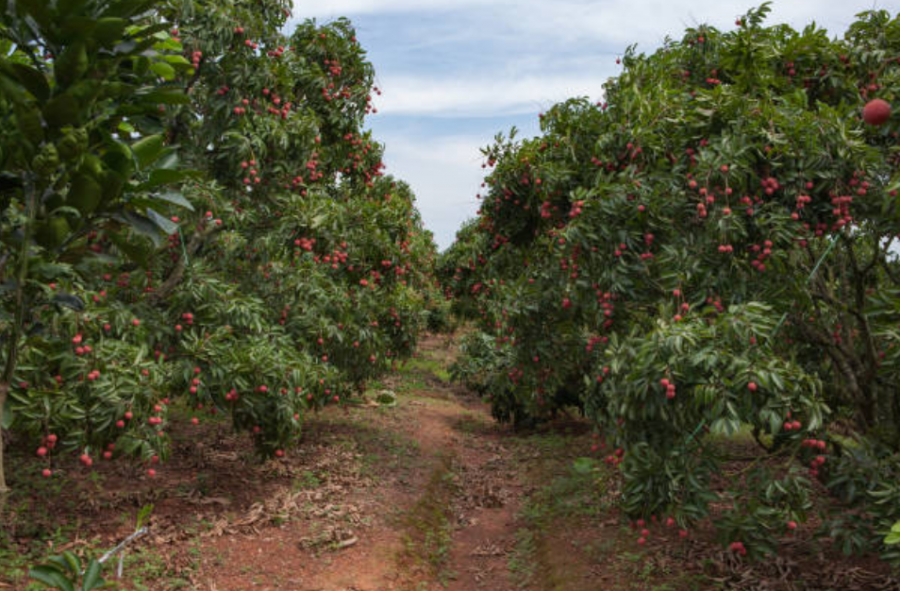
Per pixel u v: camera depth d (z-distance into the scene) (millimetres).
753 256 5320
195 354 6840
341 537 6754
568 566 6172
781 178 5320
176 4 7430
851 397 5863
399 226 10492
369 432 11469
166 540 6164
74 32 2715
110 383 5625
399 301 12273
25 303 3238
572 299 6629
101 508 6738
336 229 8281
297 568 6039
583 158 7242
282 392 7207
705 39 7098
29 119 2615
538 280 7422
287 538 6648
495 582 6453
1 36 2850
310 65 10500
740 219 5211
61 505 6664
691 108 6090
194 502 7148
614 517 7211
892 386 5582
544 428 13273
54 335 5402
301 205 8164
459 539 7684
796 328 5961
